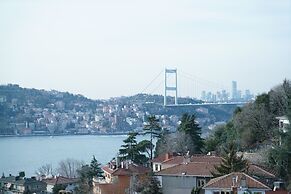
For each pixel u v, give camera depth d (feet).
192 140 442.09
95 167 441.27
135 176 343.67
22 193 509.76
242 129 383.45
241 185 240.12
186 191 299.58
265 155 310.24
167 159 377.50
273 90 401.29
